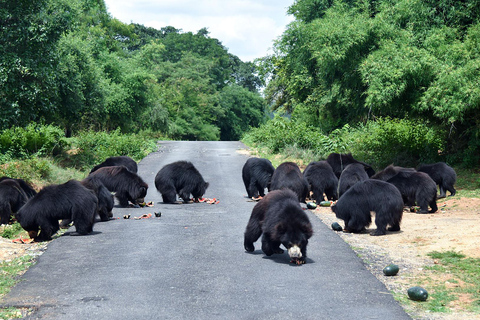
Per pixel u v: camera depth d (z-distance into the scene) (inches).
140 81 1724.9
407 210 519.2
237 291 265.7
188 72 3398.1
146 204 547.8
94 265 317.1
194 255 339.6
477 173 730.8
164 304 247.6
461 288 270.5
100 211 456.8
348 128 1027.9
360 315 232.5
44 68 831.1
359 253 348.8
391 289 273.0
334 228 426.9
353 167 541.0
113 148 1015.0
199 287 272.7
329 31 813.9
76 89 1055.0
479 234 376.2
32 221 384.2
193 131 3196.4
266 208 318.7
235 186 703.7
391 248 361.1
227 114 3668.8
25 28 796.0
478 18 756.6
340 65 828.0
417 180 498.0
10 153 767.7
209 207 538.3
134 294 262.2
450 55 701.9
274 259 328.8
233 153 1168.8
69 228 438.9
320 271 301.1
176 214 496.1
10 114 819.4
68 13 851.4
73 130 1581.0
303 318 228.8
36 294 263.1
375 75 733.3
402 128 789.2
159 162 979.3
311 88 1290.6
